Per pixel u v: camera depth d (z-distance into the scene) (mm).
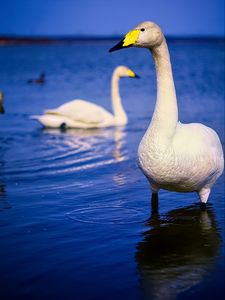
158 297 4582
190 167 6379
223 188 8070
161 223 6527
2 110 11648
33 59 68188
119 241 5922
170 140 6301
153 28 6277
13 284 4855
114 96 16125
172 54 80438
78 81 33062
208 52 88875
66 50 117062
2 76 38375
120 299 4555
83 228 6379
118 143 12586
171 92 6375
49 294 4656
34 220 6684
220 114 16812
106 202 7484
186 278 4930
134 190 8109
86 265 5262
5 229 6344
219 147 6984
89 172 9398
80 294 4648
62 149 11828
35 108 19906
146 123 16047
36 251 5637
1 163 10203
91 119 15430
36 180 8820
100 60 64438
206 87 27281
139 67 48250
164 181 6465
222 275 4980
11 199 7648
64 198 7695
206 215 6824
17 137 13570
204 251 5590
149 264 5266
